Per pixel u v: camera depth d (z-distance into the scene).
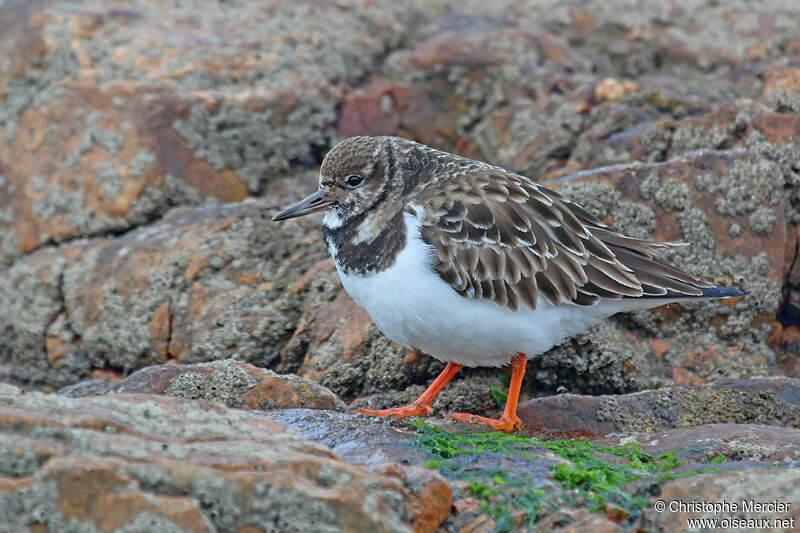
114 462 6.29
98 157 14.49
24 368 13.77
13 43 15.81
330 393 10.20
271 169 15.17
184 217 13.66
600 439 9.17
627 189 11.81
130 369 13.02
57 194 14.52
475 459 8.05
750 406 10.32
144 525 6.20
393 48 17.00
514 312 9.73
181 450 6.81
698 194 11.78
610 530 7.00
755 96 14.97
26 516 6.06
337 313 11.84
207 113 14.68
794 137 12.25
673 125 13.49
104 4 16.67
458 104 16.38
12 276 14.07
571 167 14.02
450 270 9.58
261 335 12.09
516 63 16.53
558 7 17.89
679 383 11.30
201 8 17.20
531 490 7.50
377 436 8.46
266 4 17.17
